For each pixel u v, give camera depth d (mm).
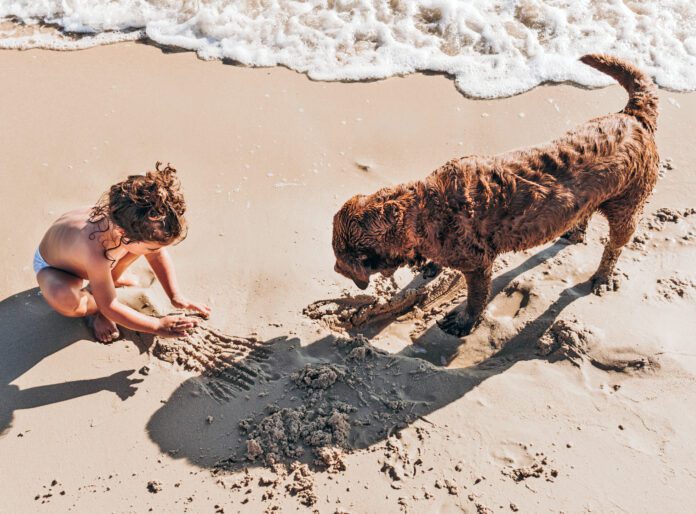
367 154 2119
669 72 2352
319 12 2592
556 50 2432
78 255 1477
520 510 1282
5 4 2625
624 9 2547
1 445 1402
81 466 1374
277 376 1538
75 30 2568
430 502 1300
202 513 1296
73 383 1517
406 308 1754
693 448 1356
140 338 1608
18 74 2379
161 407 1475
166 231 1360
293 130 2186
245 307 1702
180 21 2592
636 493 1297
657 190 1978
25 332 1615
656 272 1744
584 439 1389
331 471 1349
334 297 1718
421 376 1518
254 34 2531
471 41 2480
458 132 2186
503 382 1501
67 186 2010
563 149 1501
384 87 2340
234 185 2018
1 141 2129
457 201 1450
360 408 1457
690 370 1486
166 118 2221
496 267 1808
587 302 1674
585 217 1570
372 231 1438
